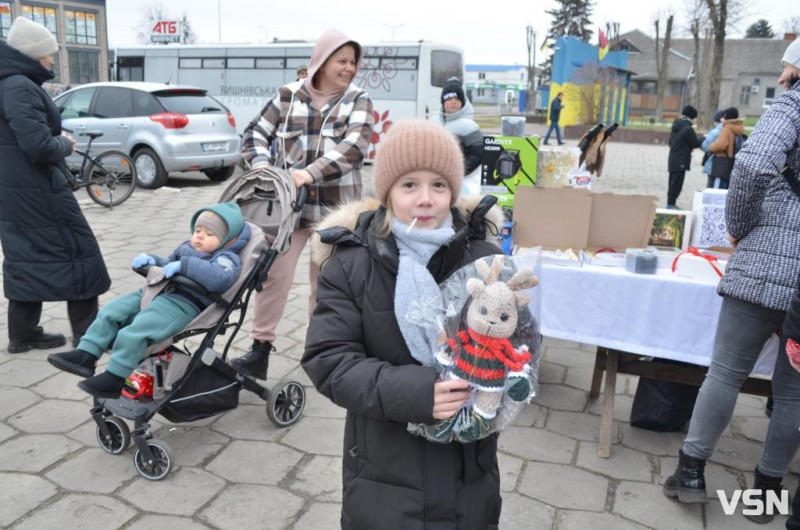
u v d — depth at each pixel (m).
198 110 10.79
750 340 2.46
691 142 9.84
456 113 5.53
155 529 2.51
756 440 3.27
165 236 7.36
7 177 3.70
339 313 1.53
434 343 1.44
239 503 2.68
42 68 3.66
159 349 2.87
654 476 2.94
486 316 1.36
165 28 24.12
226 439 3.18
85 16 33.59
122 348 2.73
